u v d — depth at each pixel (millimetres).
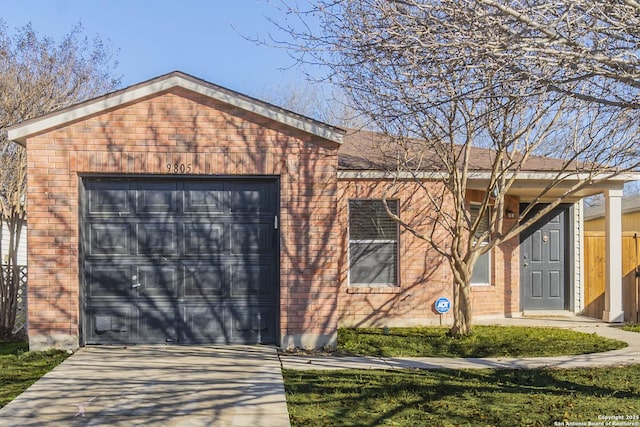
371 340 11789
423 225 13773
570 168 13664
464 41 6145
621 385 8508
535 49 5844
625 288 15469
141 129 10625
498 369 9531
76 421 6988
